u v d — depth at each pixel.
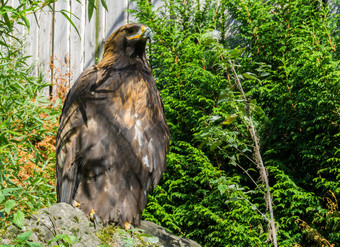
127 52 3.67
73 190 3.16
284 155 4.74
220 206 4.62
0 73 2.90
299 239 4.26
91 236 2.36
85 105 3.23
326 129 4.32
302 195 4.14
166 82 5.62
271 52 4.89
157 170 3.40
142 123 3.31
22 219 1.88
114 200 3.09
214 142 3.11
